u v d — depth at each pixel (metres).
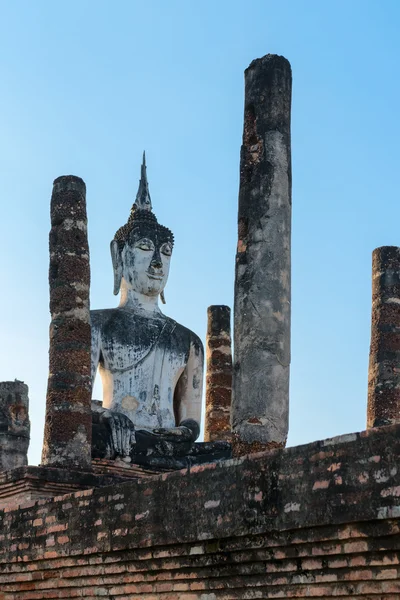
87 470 16.06
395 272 17.88
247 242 12.81
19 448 20.69
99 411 18.25
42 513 13.74
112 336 19.62
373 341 17.81
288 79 13.27
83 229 16.91
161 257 20.38
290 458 10.17
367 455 9.39
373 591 9.38
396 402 17.41
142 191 20.94
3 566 14.45
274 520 10.22
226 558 10.83
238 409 12.41
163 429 18.89
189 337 20.44
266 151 12.95
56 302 16.59
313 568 9.92
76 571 13.02
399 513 8.99
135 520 12.04
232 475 10.83
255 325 12.48
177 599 11.45
